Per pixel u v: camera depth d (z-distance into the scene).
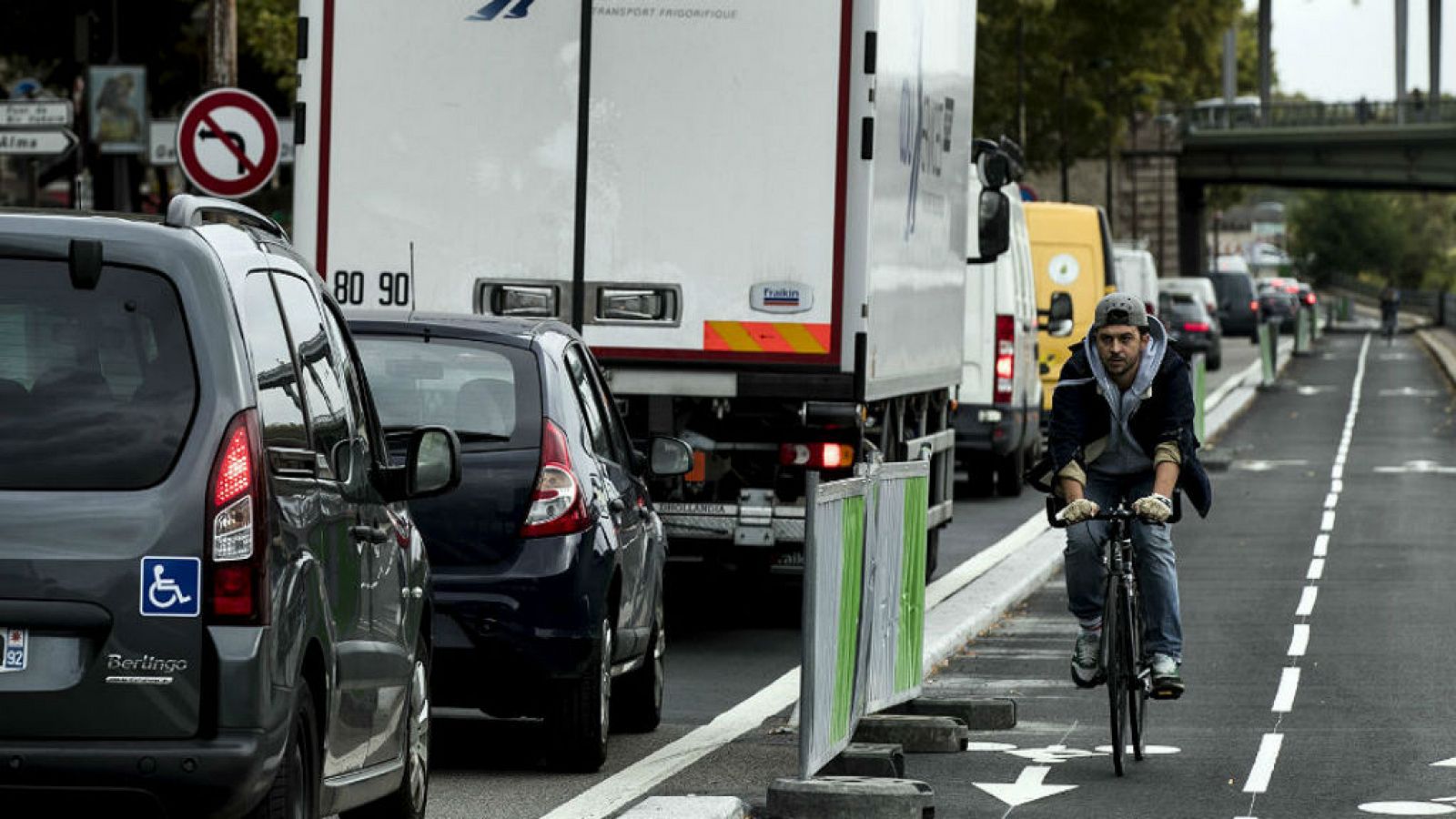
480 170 37.16
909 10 39.56
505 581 25.91
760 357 36.69
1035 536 59.00
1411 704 33.59
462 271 37.22
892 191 38.59
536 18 37.03
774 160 36.56
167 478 16.09
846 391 36.53
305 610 16.81
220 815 16.03
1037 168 189.75
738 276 36.69
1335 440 106.62
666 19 36.72
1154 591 28.48
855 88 36.44
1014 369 70.81
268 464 16.44
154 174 130.62
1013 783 27.06
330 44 37.38
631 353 36.84
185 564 15.98
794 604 42.84
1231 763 28.58
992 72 165.75
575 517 26.28
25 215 16.39
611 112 36.88
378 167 37.38
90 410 16.16
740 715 31.41
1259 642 41.06
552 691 26.14
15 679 15.92
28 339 16.25
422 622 21.91
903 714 30.94
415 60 37.28
